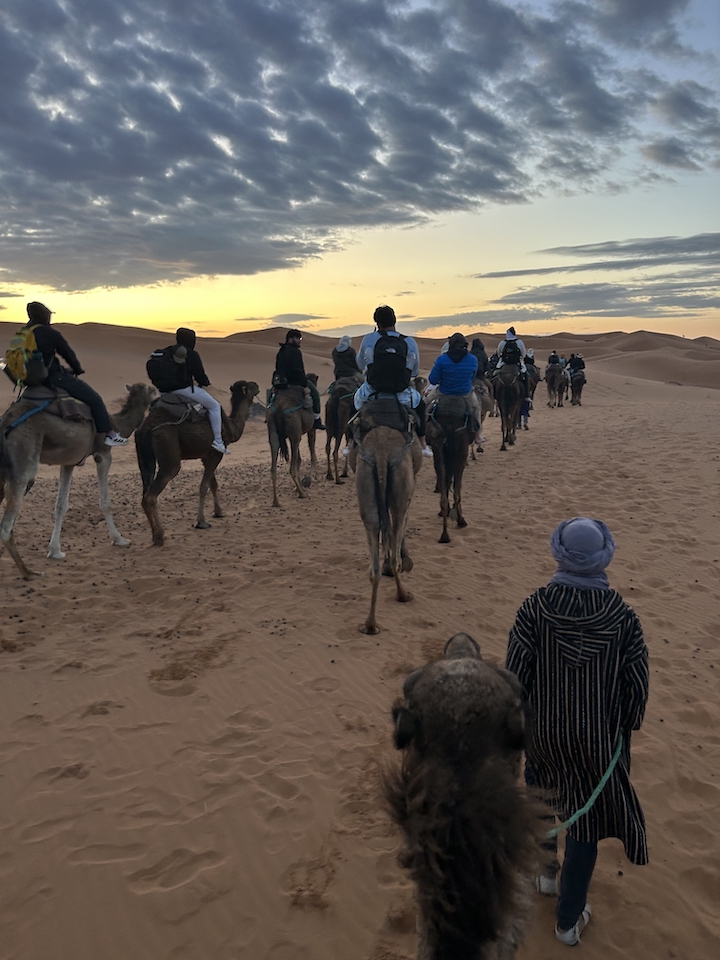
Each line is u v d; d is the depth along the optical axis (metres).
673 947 3.47
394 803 2.42
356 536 10.64
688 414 27.05
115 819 4.37
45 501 13.93
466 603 7.94
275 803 4.50
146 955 3.46
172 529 11.30
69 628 7.33
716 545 9.82
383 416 7.98
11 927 3.61
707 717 5.48
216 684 6.05
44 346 8.78
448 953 2.27
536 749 3.22
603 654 3.06
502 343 19.05
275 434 12.77
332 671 6.29
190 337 10.33
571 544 3.14
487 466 16.36
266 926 3.62
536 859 2.32
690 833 4.26
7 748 5.12
